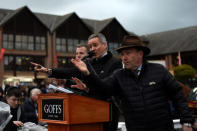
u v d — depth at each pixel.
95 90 3.23
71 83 4.16
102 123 3.22
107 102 3.17
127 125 3.12
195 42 57.22
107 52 3.81
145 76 3.12
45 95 3.14
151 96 3.05
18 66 45.38
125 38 3.21
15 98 5.54
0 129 3.23
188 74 32.59
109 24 54.12
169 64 58.91
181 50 57.38
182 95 3.13
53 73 3.64
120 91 3.20
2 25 44.84
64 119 2.92
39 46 47.53
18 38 46.19
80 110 2.96
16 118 5.56
